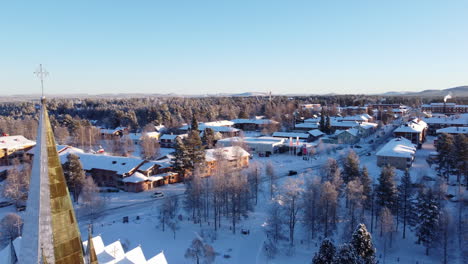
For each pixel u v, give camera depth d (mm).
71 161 75312
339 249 37281
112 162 90375
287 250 55281
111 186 87750
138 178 83312
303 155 125500
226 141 131500
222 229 61812
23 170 81312
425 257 54312
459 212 62844
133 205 74062
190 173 92250
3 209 70438
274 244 56625
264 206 72625
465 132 134125
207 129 137000
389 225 55688
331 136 156250
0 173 92312
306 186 72500
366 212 68188
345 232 57281
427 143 147750
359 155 124125
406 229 62812
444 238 53656
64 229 11977
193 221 64812
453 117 185375
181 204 73188
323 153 126750
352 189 60125
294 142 139000
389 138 160875
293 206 59375
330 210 59312
